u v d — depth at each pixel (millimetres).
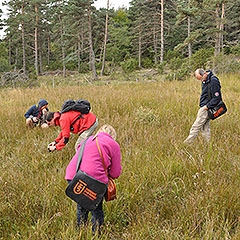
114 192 2730
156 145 5023
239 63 17000
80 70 45094
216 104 4957
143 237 2715
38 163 4496
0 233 2900
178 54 41438
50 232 2859
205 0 23906
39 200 3393
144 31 47062
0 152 5340
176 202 3371
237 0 36344
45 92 13820
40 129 6469
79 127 3975
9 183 3693
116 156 2707
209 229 2699
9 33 44000
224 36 43938
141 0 44906
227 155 4387
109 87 15852
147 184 3785
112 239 2877
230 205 3127
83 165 2586
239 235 2611
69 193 2562
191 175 3877
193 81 15664
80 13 32906
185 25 45094
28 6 39531
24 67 39562
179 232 2797
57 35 41844
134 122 6805
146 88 14641
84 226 2818
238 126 5965
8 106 10094
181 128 6145
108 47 50656
